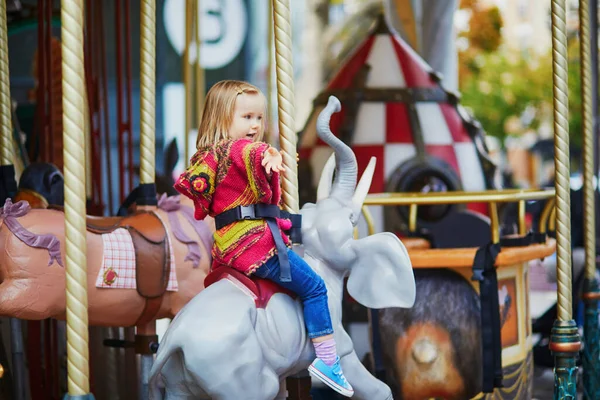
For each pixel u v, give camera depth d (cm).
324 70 2284
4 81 504
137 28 1088
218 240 358
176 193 626
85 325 337
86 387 337
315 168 723
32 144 693
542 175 2869
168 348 336
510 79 2741
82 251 336
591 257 584
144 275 452
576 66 2405
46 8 626
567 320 487
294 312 362
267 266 352
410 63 748
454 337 532
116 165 1068
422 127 716
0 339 549
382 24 773
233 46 1419
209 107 363
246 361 339
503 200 509
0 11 500
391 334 535
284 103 406
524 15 3055
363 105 723
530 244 554
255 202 354
